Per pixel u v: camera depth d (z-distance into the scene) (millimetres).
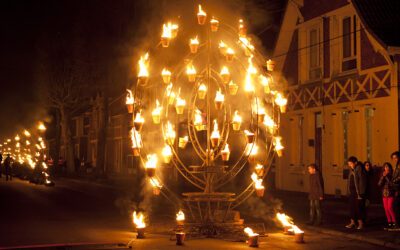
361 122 21359
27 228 14867
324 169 23828
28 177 43094
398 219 14219
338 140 22875
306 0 25078
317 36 24531
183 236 12250
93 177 41469
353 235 13508
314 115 24906
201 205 21859
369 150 21078
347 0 22078
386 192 14289
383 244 12359
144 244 12297
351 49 22094
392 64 19359
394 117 19297
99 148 40094
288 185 26734
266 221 17141
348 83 22141
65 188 32719
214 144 13055
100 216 17922
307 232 14711
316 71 24688
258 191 13414
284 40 26875
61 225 15570
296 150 26359
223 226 13672
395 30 19781
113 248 11672
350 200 14844
